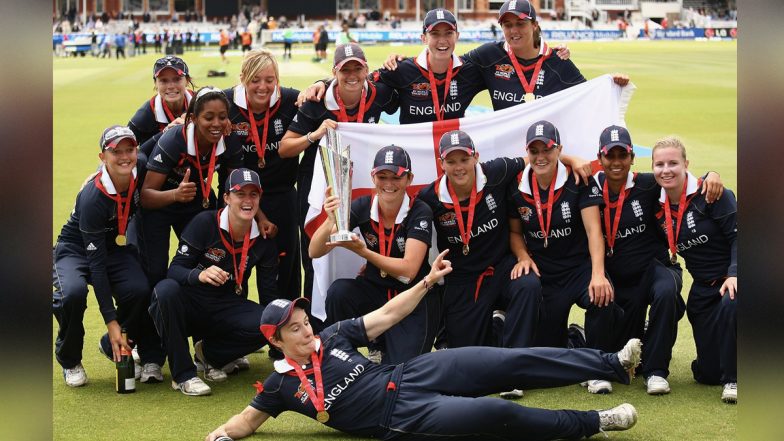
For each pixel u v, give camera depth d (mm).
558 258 6785
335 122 7324
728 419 5816
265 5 79125
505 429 5230
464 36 62719
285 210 7789
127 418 6027
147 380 6754
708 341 6410
